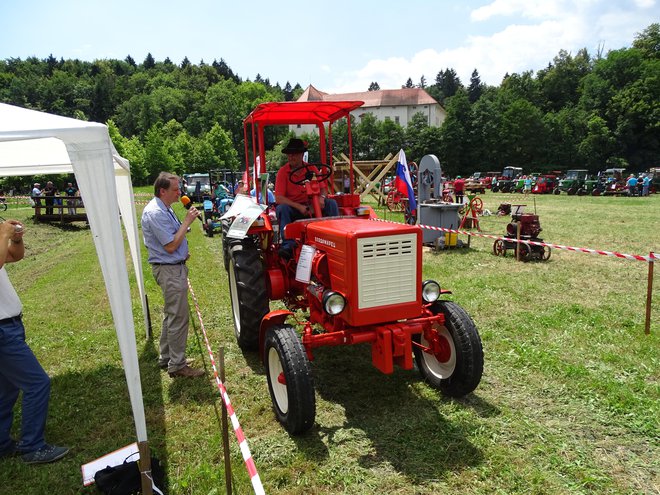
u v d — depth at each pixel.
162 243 3.81
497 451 2.89
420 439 3.04
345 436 3.10
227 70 156.25
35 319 5.85
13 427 3.43
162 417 3.45
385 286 3.18
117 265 2.39
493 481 2.65
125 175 4.54
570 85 74.38
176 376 4.10
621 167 52.69
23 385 2.94
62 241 13.73
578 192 27.77
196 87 130.88
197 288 7.02
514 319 5.21
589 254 9.11
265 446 3.04
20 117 2.61
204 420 3.39
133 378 2.39
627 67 60.00
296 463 2.84
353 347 4.67
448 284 6.78
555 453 2.87
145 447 2.39
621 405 3.34
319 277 3.46
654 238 10.80
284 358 3.01
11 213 19.81
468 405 3.45
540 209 18.38
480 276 7.24
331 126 5.18
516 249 8.49
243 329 4.29
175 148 62.03
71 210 17.59
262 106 4.43
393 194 16.03
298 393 2.93
